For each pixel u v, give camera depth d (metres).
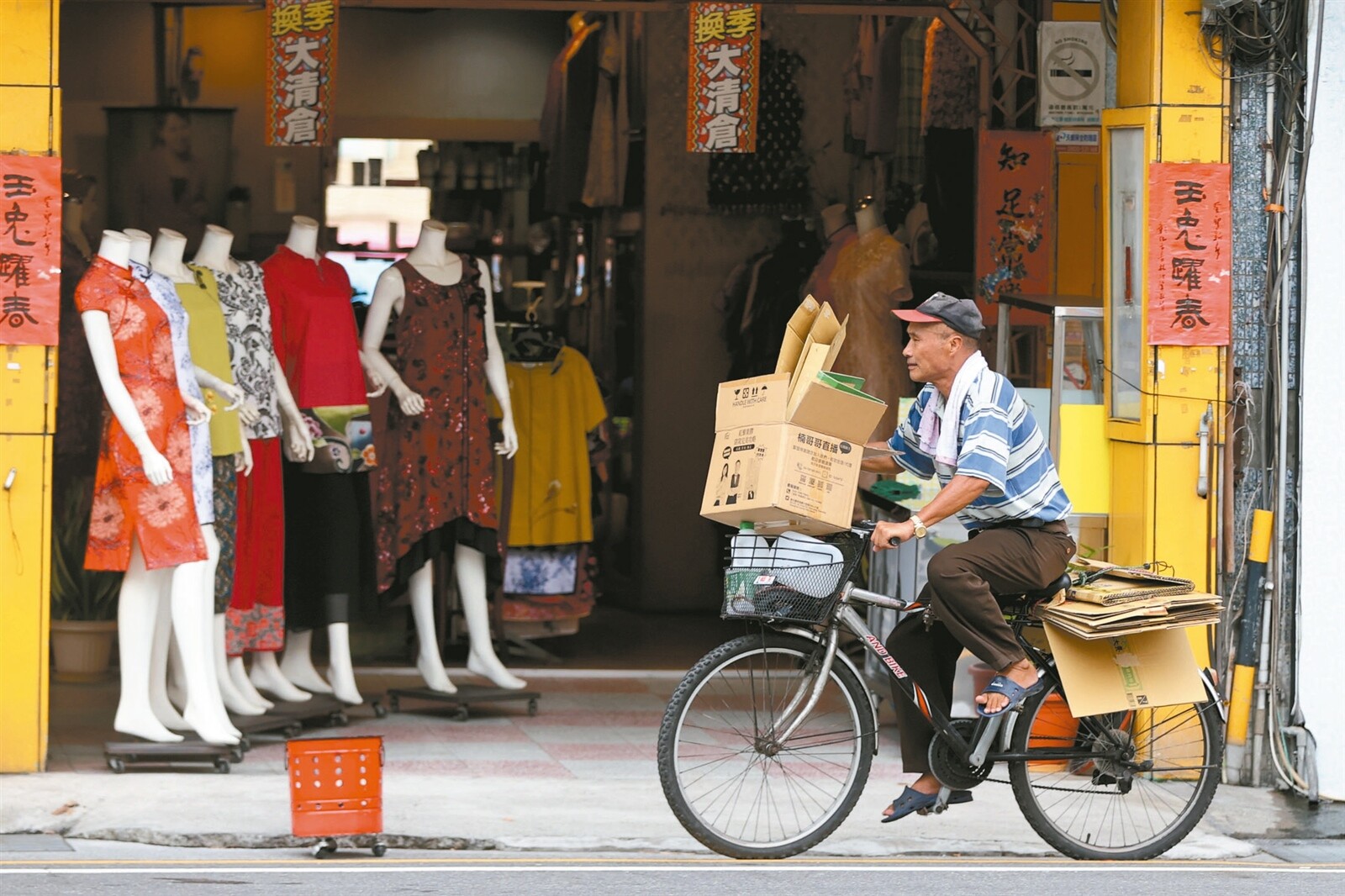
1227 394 24.11
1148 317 23.95
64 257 34.41
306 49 30.14
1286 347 24.00
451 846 20.47
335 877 18.80
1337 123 23.77
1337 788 23.75
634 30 39.88
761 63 39.38
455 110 41.03
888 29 35.56
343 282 28.06
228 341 25.77
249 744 25.16
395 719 28.36
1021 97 33.31
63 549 31.69
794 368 19.34
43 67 22.95
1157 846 20.81
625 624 38.97
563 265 41.31
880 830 21.41
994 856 20.77
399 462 28.34
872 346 33.19
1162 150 23.91
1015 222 32.62
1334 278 23.86
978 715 20.00
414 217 40.97
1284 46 23.70
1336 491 23.89
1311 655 23.88
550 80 40.25
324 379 27.48
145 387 23.31
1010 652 19.41
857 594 19.61
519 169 41.19
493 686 30.77
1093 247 32.72
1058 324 25.39
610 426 40.25
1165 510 24.09
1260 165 24.05
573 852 20.38
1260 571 23.95
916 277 35.00
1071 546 19.86
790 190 39.78
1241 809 22.89
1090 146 32.59
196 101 40.56
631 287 41.31
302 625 28.30
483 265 29.19
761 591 19.20
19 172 22.95
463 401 28.67
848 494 18.89
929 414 19.94
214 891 18.05
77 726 27.08
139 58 40.28
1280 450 24.02
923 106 34.78
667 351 40.34
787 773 22.84
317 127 30.25
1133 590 19.98
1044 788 20.83
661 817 21.61
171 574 24.67
